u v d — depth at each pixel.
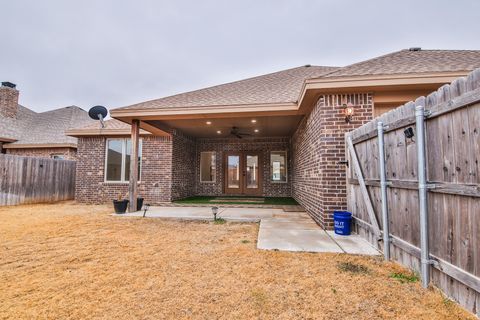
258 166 10.68
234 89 7.75
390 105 4.51
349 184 4.19
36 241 3.72
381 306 1.84
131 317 1.72
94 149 9.05
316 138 4.94
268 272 2.49
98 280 2.33
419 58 5.22
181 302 1.92
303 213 6.22
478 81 1.58
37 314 1.76
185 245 3.49
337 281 2.27
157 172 8.55
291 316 1.73
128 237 3.96
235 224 5.11
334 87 4.21
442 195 1.98
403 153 2.53
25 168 8.49
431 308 1.80
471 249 1.69
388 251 2.83
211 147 10.99
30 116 14.30
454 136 1.83
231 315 1.74
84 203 8.83
